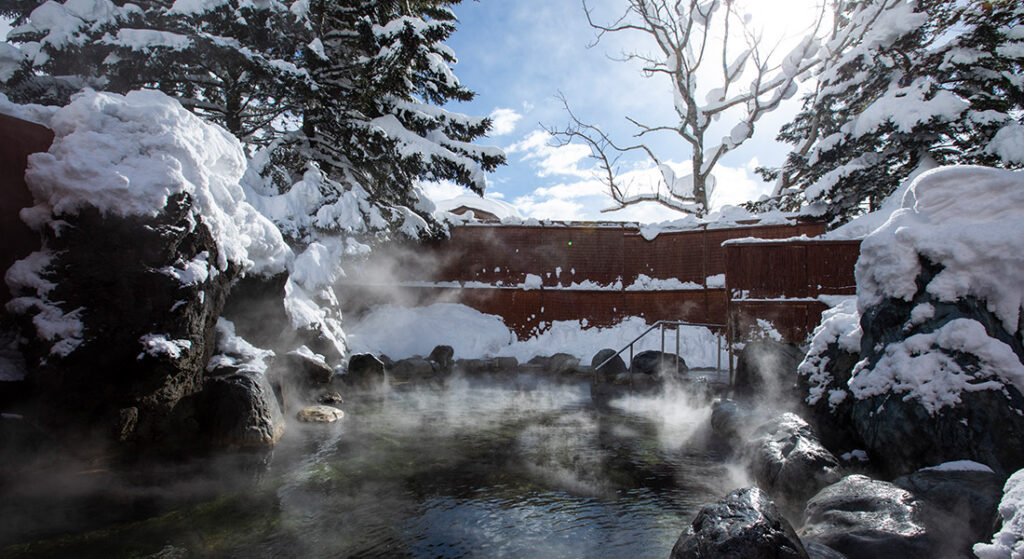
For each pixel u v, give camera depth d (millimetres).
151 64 9320
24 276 4320
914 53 13875
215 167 6398
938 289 4078
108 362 4359
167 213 4629
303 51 11414
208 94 12695
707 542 2414
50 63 8961
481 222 14156
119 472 4195
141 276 4473
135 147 4812
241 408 5102
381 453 4980
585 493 3979
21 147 4539
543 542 3102
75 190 4340
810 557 2480
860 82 14664
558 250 13945
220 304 5664
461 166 13016
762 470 4125
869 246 4715
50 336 4160
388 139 12070
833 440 4809
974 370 3607
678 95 22469
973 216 4211
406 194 13500
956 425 3510
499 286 13727
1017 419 3346
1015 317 3855
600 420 6648
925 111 11875
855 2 18797
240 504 3619
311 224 10383
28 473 4082
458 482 4188
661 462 4832
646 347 12148
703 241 13062
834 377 5133
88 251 4395
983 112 11641
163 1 10438
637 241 13797
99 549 2889
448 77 14070
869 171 13203
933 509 2855
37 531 3111
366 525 3307
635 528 3332
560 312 13641
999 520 2463
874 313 4531
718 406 6297
